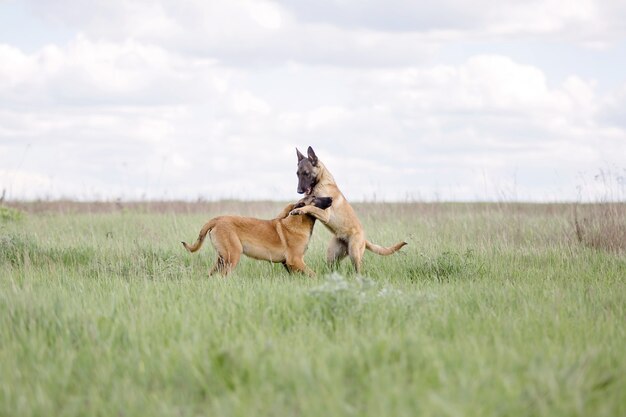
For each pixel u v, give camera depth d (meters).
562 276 11.80
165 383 5.92
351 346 6.52
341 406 5.07
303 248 12.48
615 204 17.02
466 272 12.09
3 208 21.25
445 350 6.39
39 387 5.62
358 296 8.29
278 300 8.63
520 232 17.56
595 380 5.75
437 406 4.96
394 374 5.80
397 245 13.53
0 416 5.30
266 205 26.28
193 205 27.70
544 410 5.00
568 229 17.14
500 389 5.37
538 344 6.80
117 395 5.56
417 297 8.79
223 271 11.84
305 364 5.76
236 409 5.18
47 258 13.05
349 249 13.34
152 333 7.21
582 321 8.05
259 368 5.91
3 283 10.42
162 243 15.55
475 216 20.80
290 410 5.20
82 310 8.01
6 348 6.77
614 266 12.82
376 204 25.48
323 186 13.58
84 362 6.39
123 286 9.98
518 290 9.98
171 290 9.63
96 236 16.92
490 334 7.37
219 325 7.48
